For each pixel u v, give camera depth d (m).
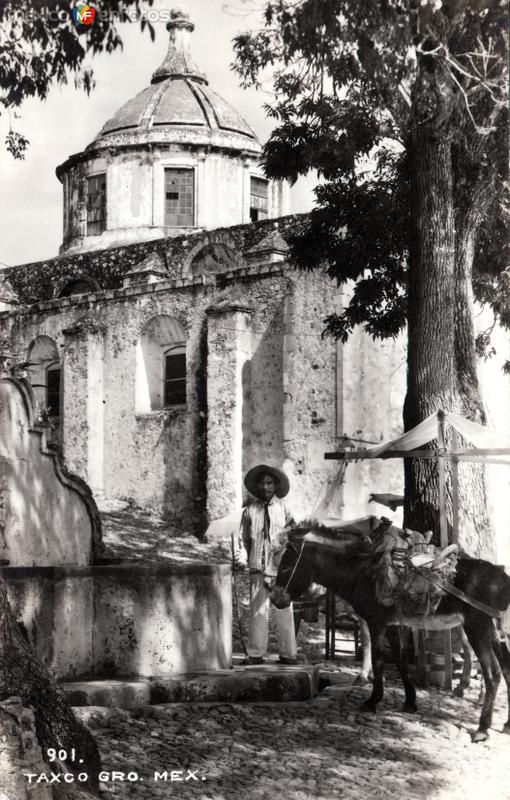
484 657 9.16
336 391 20.80
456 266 13.59
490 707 9.02
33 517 12.53
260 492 11.05
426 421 11.62
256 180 28.88
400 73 10.75
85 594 9.64
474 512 12.66
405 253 15.40
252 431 22.09
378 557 9.57
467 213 13.52
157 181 27.91
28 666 6.51
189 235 24.97
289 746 8.23
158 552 20.27
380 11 10.13
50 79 9.80
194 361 23.28
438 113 11.70
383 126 13.94
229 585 10.46
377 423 21.30
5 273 28.20
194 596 10.05
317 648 13.84
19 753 6.08
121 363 24.62
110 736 8.02
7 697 6.32
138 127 28.39
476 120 12.23
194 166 27.95
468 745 8.71
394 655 9.75
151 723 8.51
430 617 9.44
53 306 26.17
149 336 24.50
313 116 14.14
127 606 9.72
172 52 30.14
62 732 6.49
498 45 11.21
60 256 27.55
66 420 24.80
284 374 21.55
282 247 22.55
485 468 13.49
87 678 9.48
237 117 29.22
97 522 13.76
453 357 12.55
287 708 9.42
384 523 9.86
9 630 6.53
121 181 28.03
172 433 23.48
